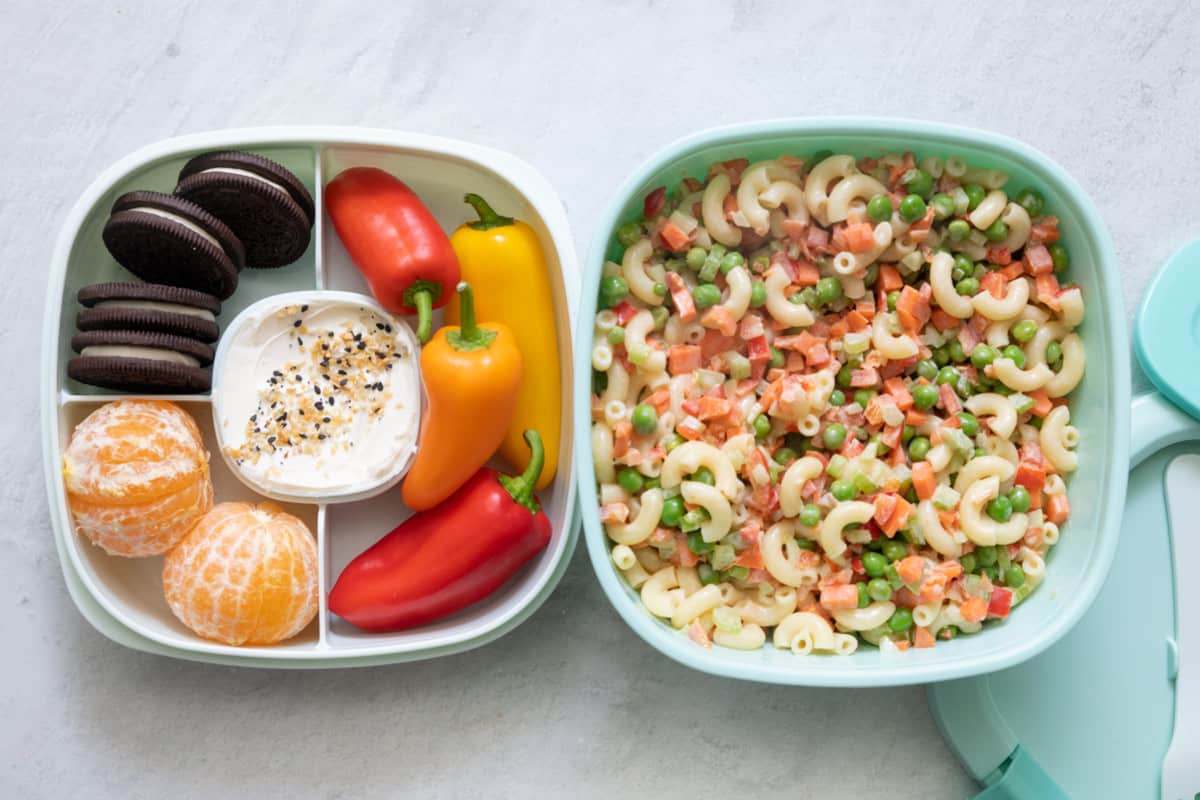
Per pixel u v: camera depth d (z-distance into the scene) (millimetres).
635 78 567
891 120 506
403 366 538
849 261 522
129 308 506
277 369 532
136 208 508
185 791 563
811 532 520
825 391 522
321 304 531
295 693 567
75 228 513
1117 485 508
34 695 560
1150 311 554
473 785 567
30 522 557
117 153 558
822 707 573
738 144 514
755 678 493
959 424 524
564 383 548
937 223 533
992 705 558
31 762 560
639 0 568
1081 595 506
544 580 531
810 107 570
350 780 566
